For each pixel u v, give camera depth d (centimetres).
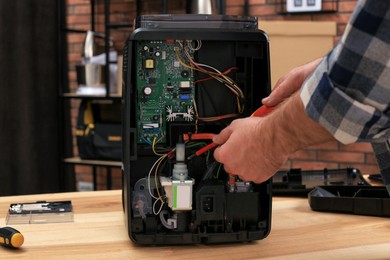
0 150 319
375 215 112
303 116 63
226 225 96
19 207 114
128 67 93
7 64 321
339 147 319
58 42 341
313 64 78
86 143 331
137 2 343
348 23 58
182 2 351
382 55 56
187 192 93
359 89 58
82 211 114
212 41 100
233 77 101
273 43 284
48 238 96
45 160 347
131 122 96
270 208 96
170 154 98
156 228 95
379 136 61
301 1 319
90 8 383
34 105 339
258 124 73
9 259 85
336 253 89
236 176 97
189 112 100
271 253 90
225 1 339
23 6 328
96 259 86
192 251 91
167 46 99
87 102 340
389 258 87
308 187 134
